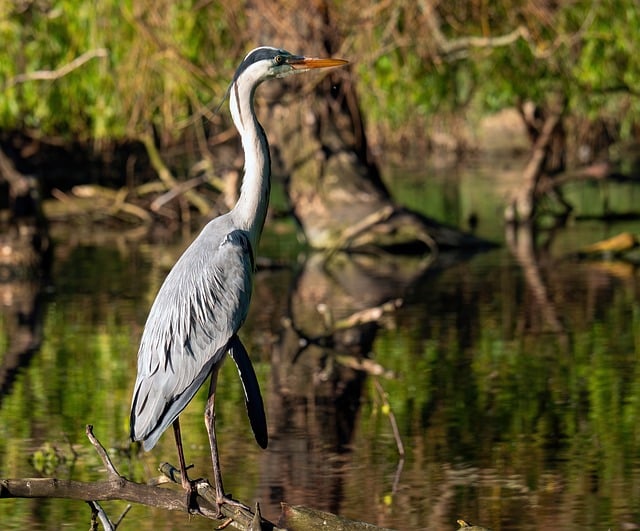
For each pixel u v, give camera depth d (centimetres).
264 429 608
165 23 2086
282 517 591
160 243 2378
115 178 3303
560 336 1444
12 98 2184
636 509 848
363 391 1213
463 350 1386
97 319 1597
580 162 3453
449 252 2219
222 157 2908
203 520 851
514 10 2133
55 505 895
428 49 2128
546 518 833
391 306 1436
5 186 3064
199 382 657
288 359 1367
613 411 1112
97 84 2183
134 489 596
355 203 2283
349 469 957
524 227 2523
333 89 1079
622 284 1805
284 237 2495
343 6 2061
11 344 1445
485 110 3145
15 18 2156
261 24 2133
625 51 2219
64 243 2405
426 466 959
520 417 1101
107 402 1170
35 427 1085
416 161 4100
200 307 665
